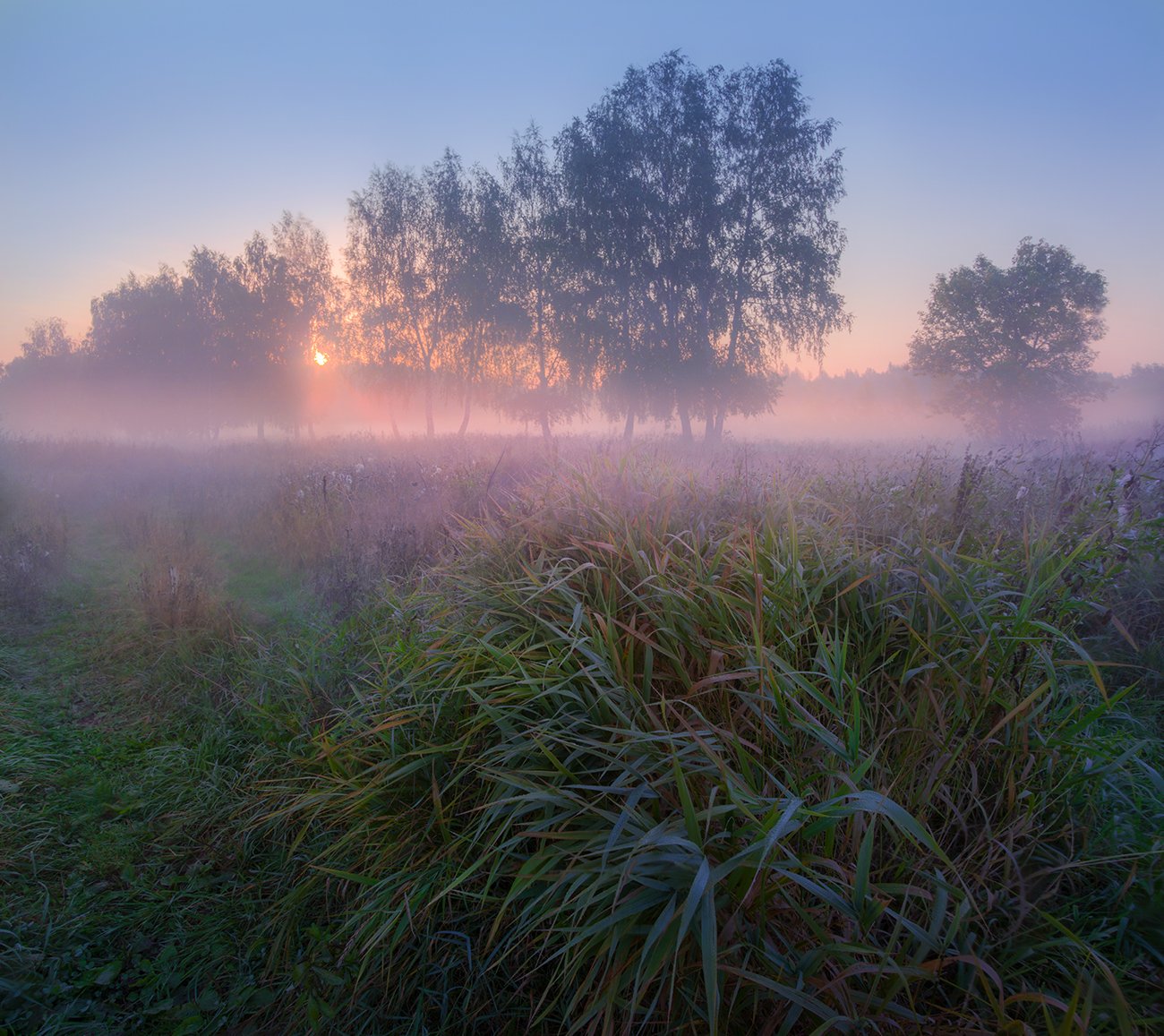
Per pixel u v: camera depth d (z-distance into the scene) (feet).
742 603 7.99
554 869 6.30
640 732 6.35
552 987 6.35
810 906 5.60
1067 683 8.66
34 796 10.03
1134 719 8.46
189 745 11.69
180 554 20.75
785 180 81.46
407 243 110.93
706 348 85.15
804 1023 5.16
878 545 10.36
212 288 147.02
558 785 6.88
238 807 9.64
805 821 5.72
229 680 13.44
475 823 7.34
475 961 6.63
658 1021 5.39
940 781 6.52
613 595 8.82
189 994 7.02
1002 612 8.27
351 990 6.83
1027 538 10.23
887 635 8.04
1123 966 5.37
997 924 5.77
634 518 10.85
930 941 4.92
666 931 5.12
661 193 85.46
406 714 8.70
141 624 16.43
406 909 6.79
